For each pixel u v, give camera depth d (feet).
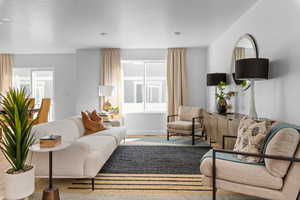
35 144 6.98
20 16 10.84
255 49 9.24
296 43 6.66
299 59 6.52
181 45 17.49
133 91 19.53
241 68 8.02
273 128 6.51
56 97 20.89
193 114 16.14
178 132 15.31
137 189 7.79
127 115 18.90
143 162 10.81
